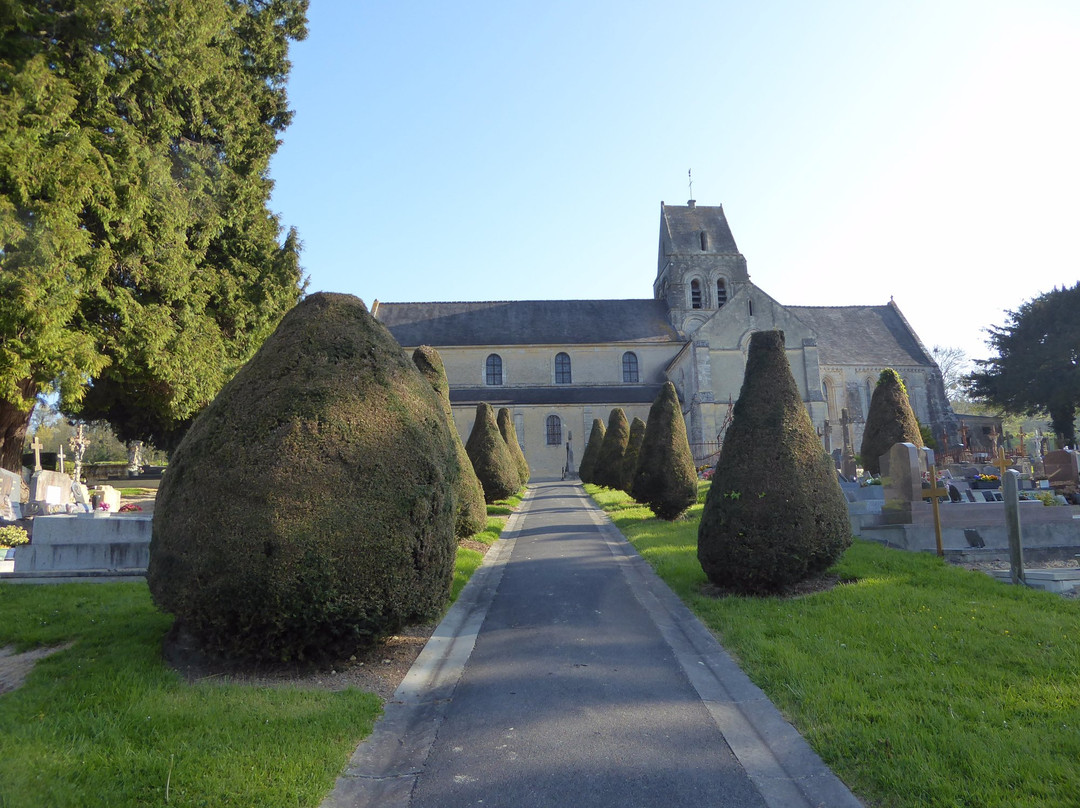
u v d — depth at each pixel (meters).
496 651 7.31
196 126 17.58
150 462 68.81
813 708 5.13
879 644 6.45
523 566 12.34
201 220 17.36
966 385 51.25
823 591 8.77
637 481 17.81
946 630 6.70
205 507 6.05
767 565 8.64
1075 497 13.91
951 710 4.85
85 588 9.65
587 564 12.24
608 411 47.09
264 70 21.02
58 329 13.27
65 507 17.72
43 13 12.99
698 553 9.30
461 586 10.45
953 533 11.12
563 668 6.60
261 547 5.87
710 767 4.50
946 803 3.71
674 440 17.64
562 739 4.98
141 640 6.84
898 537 11.42
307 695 5.66
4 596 9.12
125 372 16.56
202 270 17.89
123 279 15.71
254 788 4.01
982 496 13.68
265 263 19.84
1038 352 45.91
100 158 13.73
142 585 9.89
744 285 42.31
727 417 37.78
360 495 6.27
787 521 8.66
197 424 6.86
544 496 30.22
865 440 20.75
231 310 18.69
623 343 50.28
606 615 8.60
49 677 5.88
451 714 5.59
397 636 7.76
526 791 4.24
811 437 9.22
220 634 6.18
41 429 55.91
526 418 47.06
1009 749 4.23
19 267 12.28
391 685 6.23
